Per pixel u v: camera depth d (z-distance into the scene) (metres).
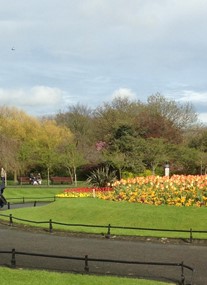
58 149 70.56
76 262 14.21
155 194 23.56
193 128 80.44
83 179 72.25
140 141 58.69
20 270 12.73
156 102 80.44
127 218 21.19
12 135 73.25
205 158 62.06
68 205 24.95
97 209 23.17
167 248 16.58
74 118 95.12
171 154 60.00
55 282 11.36
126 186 25.84
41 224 21.62
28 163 68.69
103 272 12.86
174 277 12.44
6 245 17.16
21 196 45.72
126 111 77.12
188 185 23.36
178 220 20.31
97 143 69.12
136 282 11.52
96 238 18.59
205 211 21.12
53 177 72.94
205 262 14.37
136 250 16.22
